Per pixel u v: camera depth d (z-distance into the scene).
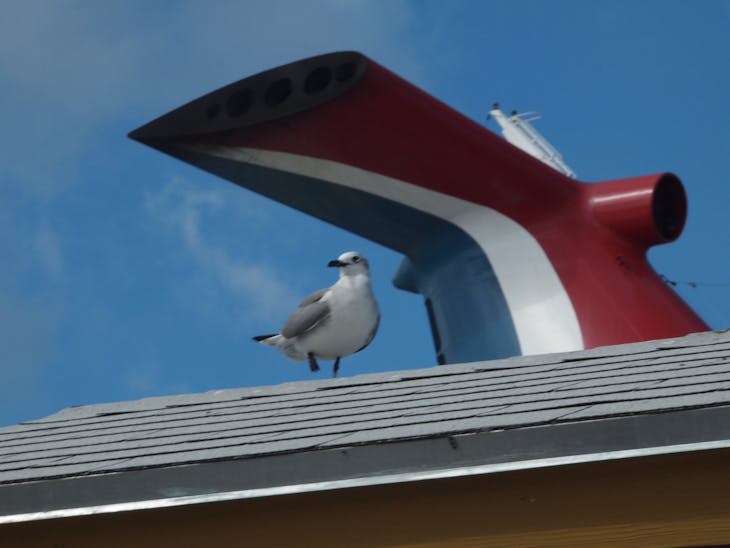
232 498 5.74
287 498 5.80
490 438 5.49
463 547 5.59
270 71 21.44
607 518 5.46
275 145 21.91
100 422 7.77
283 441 6.10
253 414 7.27
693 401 5.40
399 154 22.41
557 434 5.41
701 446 5.22
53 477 6.04
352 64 21.45
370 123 22.03
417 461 5.58
